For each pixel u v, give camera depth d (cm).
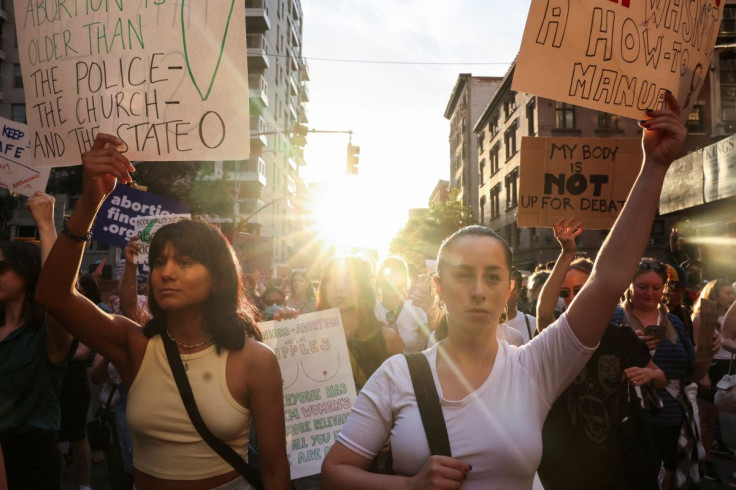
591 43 275
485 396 186
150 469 233
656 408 416
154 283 238
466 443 180
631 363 288
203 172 2967
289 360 369
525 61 271
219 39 292
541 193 388
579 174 388
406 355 198
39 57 307
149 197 483
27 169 441
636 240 202
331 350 371
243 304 271
